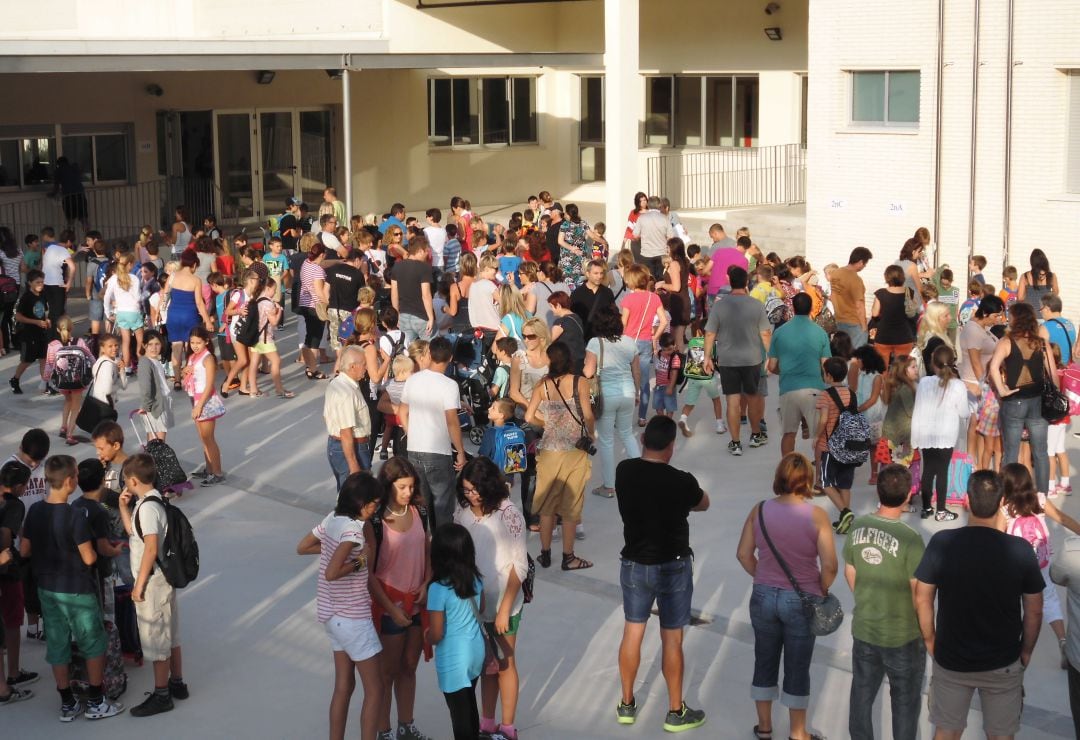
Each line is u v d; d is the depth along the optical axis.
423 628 6.96
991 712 6.11
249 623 8.91
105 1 26.66
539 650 8.30
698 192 27.75
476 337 13.27
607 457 11.17
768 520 6.68
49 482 7.37
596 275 12.91
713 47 27.02
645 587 7.07
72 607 7.34
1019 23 17.03
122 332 16.00
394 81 28.70
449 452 9.27
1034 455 10.23
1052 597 7.70
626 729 7.22
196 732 7.32
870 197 19.00
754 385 12.42
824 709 7.35
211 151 27.34
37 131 25.11
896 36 18.30
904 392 10.59
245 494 11.83
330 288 15.45
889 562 6.27
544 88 30.72
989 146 17.61
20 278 19.00
